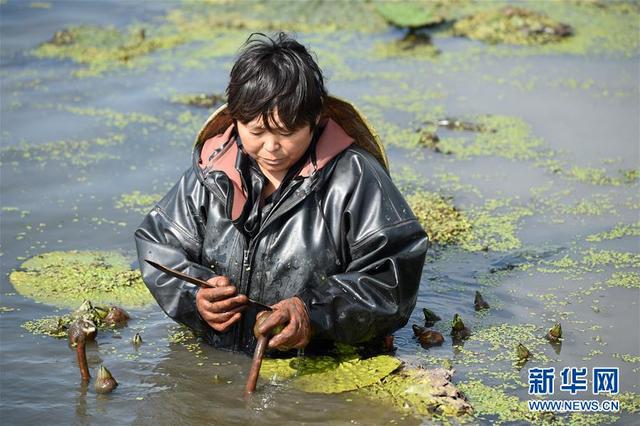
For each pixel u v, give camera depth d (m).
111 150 11.16
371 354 6.93
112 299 7.89
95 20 16.52
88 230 9.16
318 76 6.24
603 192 10.03
